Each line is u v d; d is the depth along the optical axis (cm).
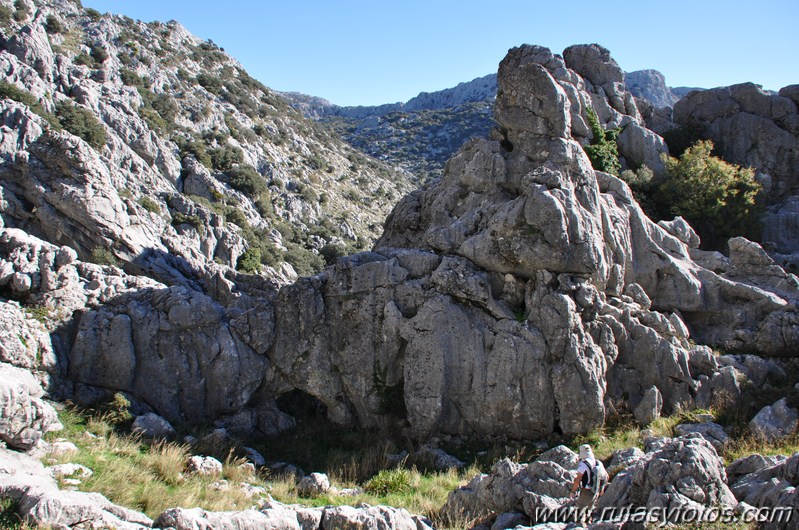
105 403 2014
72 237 3384
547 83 2475
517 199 2234
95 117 6309
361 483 1902
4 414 1427
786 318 2289
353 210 10612
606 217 2417
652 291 2480
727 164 3234
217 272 3128
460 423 2158
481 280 2206
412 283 2272
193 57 12350
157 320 2231
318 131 13925
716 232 2973
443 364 2138
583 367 2050
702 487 1160
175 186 7188
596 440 1991
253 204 8294
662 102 16088
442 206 2619
